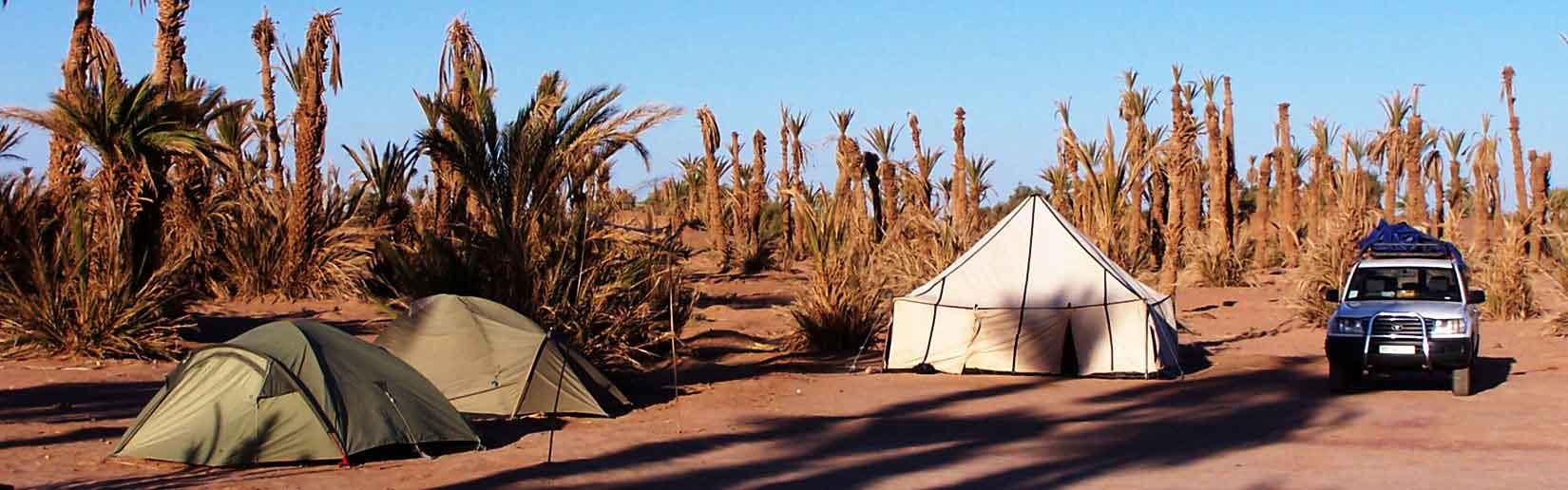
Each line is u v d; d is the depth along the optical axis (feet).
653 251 61.00
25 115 60.13
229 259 87.35
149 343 57.26
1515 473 34.30
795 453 38.68
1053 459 37.47
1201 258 122.11
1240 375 58.65
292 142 116.37
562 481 33.88
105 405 45.16
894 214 118.11
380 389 37.65
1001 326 60.39
